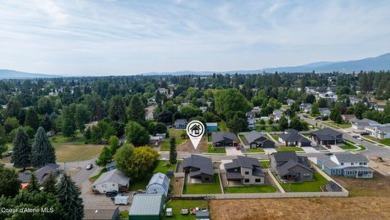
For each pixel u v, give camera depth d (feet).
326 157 186.09
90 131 270.26
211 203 132.77
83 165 195.52
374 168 179.93
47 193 104.37
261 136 234.79
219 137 244.22
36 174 165.89
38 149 189.67
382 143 239.09
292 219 116.37
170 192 145.79
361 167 167.63
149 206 118.93
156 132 276.41
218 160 200.75
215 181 160.86
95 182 148.87
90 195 144.66
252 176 155.74
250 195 138.21
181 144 247.29
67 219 102.47
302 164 167.32
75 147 247.09
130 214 114.83
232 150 226.17
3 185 112.68
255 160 171.42
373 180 160.25
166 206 130.31
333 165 171.53
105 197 142.00
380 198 135.33
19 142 191.21
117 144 221.87
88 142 264.31
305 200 134.10
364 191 144.36
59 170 183.21
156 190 137.59
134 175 156.35
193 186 154.10
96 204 133.90
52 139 276.21
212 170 165.37
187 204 131.95
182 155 214.28
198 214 118.11
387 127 261.65
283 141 246.06
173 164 192.03
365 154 209.56
